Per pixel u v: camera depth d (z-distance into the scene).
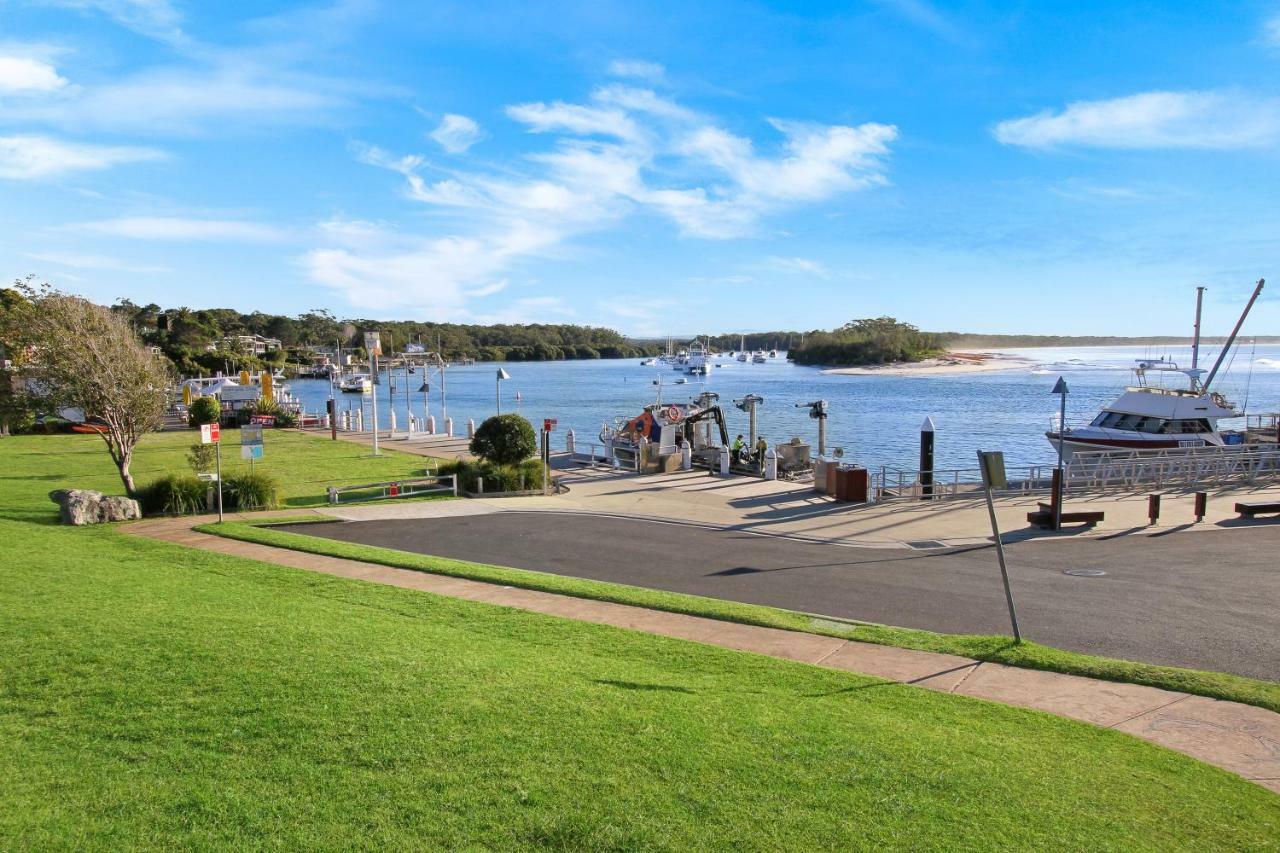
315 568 15.98
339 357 163.38
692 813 6.00
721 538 19.70
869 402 95.75
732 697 8.80
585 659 10.12
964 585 14.96
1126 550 17.88
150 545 17.98
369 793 6.19
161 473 32.44
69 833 5.57
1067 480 27.09
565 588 14.36
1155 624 12.38
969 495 25.78
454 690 8.34
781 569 16.38
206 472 25.88
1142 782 7.01
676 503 24.98
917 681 9.90
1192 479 27.58
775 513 23.14
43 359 24.62
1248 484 26.83
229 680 8.45
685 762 6.83
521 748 7.00
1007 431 64.56
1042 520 20.53
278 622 11.08
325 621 11.40
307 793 6.18
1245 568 15.99
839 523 21.52
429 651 9.90
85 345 24.88
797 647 11.25
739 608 13.06
